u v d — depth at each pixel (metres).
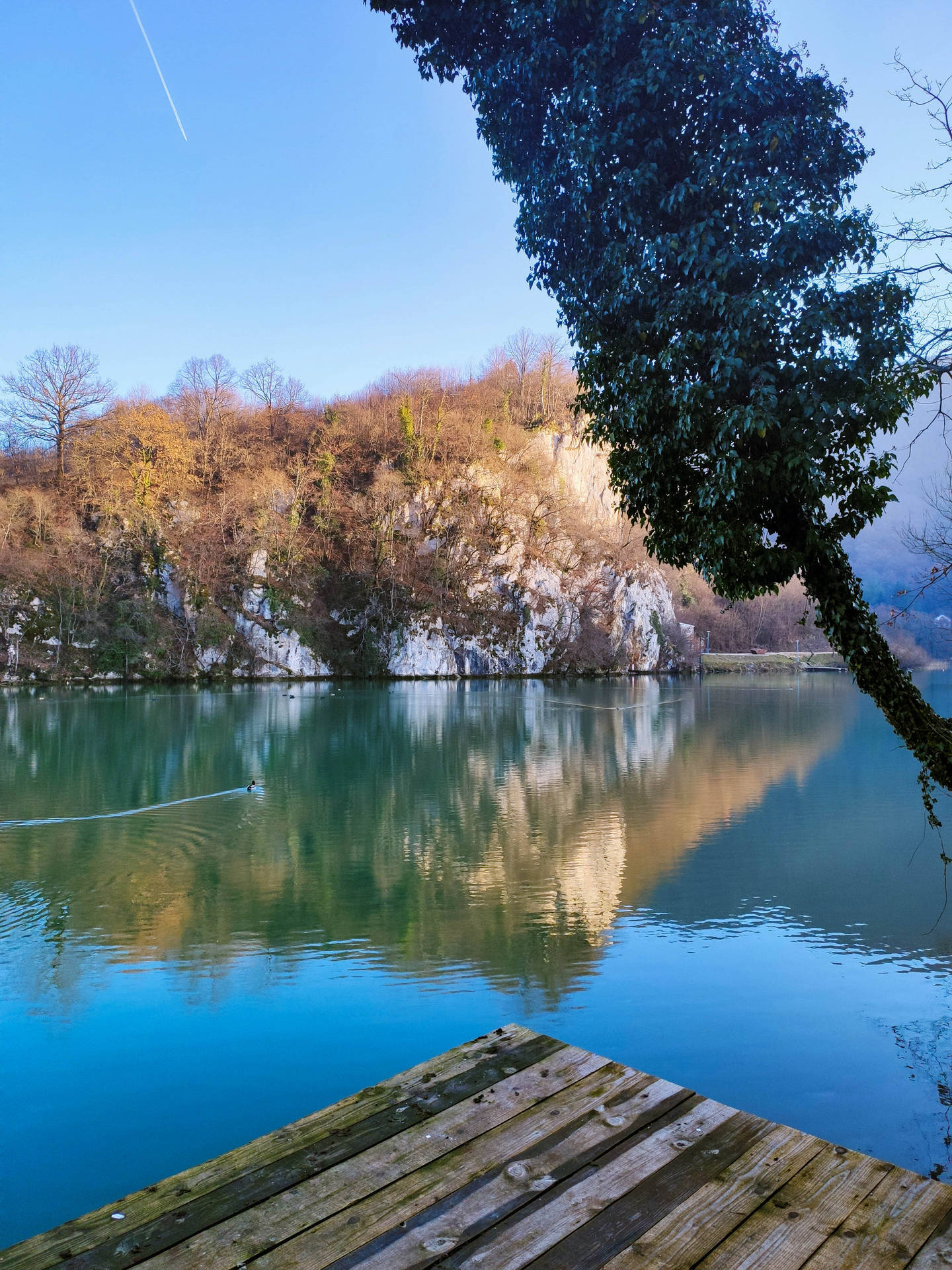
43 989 11.95
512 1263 3.43
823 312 7.49
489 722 49.56
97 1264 3.44
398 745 39.16
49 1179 7.59
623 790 28.48
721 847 20.56
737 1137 4.36
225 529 93.38
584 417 127.25
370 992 11.87
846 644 8.08
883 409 7.47
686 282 8.26
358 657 94.19
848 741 41.50
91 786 28.53
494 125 9.52
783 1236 3.60
